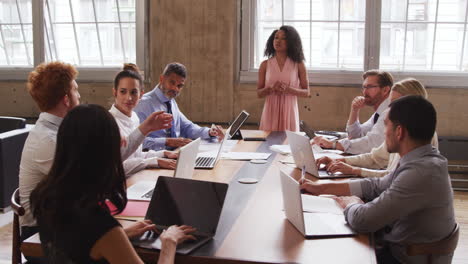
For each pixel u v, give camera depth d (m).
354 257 1.87
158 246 1.92
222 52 6.18
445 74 5.89
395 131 2.29
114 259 1.54
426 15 5.88
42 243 1.65
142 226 2.04
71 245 1.54
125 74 3.43
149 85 6.43
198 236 2.02
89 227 1.53
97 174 1.58
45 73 2.47
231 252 1.90
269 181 2.93
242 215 2.32
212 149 3.90
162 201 2.15
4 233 4.34
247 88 6.23
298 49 5.25
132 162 3.18
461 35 5.86
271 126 5.32
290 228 2.16
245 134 4.61
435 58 5.96
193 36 6.20
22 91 6.81
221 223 2.21
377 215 2.11
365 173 3.06
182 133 4.57
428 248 2.21
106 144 1.58
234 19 6.16
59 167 1.59
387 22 5.95
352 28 6.04
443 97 5.89
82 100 6.66
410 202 2.14
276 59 5.30
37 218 1.64
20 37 6.89
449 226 2.26
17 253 2.46
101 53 6.70
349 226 2.18
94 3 6.57
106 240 1.54
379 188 2.63
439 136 5.90
